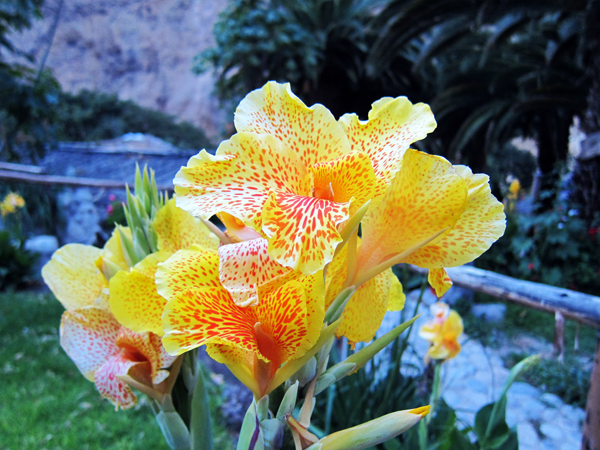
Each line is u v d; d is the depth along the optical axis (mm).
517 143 19891
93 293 953
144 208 875
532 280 7184
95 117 19875
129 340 817
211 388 4152
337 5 8328
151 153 12648
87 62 29688
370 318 759
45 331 5422
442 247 692
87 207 10719
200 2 30688
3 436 3129
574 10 6133
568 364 4676
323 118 608
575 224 6840
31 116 6668
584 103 7500
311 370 596
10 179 6293
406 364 2551
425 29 7039
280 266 549
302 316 542
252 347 544
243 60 8234
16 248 8297
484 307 6367
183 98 30094
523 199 14086
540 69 7730
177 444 849
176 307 561
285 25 7891
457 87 8562
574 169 7242
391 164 582
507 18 7160
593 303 2121
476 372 4746
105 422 3410
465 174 701
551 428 3852
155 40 30469
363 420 2188
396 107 637
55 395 3785
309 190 596
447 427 1562
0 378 4043
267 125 628
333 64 9438
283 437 593
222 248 576
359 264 668
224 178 580
